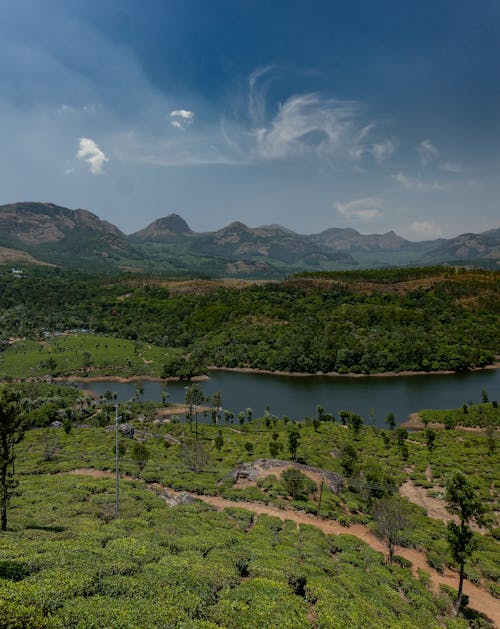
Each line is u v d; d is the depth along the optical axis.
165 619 21.22
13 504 43.09
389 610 31.02
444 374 190.00
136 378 193.25
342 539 46.50
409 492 70.38
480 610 38.16
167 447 86.81
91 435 90.38
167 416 141.50
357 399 157.75
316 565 36.16
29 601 20.39
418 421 133.12
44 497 46.25
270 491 58.84
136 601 22.66
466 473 79.81
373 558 42.59
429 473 81.38
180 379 193.88
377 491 58.28
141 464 68.12
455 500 38.94
